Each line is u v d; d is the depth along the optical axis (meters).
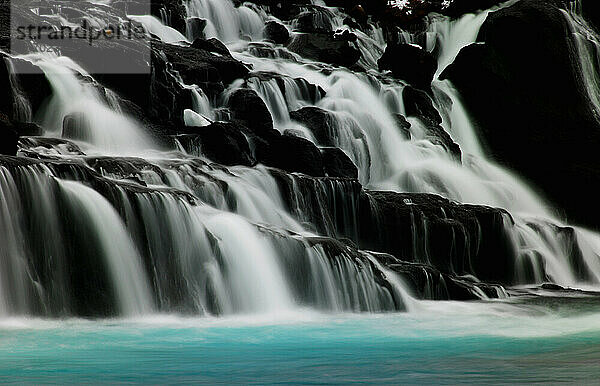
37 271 25.28
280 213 35.88
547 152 63.41
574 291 40.72
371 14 78.94
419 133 55.28
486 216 43.12
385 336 23.31
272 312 29.09
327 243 31.56
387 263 34.66
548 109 65.44
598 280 47.41
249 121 43.97
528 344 21.52
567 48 67.06
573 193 61.28
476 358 18.47
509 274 43.31
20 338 21.25
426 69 60.78
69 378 15.52
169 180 31.88
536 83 66.06
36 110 37.34
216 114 44.00
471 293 35.06
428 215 41.28
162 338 21.91
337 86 53.41
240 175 36.00
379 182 49.72
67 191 26.55
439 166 52.59
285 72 54.81
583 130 65.06
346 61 62.84
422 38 74.81
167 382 15.12
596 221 60.22
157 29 55.53
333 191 38.78
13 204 25.14
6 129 28.84
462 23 73.62
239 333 23.39
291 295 30.02
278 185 36.81
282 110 48.09
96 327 23.94
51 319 25.17
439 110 61.88
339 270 31.14
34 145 32.75
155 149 38.28
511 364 17.59
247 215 34.00
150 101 40.81
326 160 43.06
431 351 19.84
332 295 30.69
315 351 19.69
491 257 43.00
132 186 28.78
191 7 62.06
